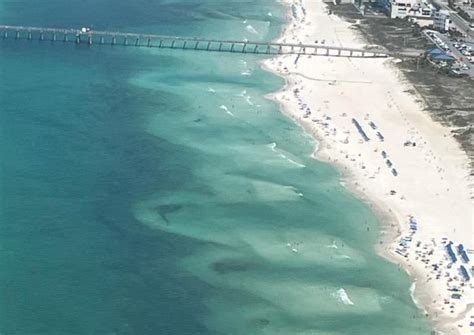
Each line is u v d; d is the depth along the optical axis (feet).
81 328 590.14
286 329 604.90
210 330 598.75
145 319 605.73
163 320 606.55
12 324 586.86
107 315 606.55
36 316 597.93
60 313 603.67
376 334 601.21
